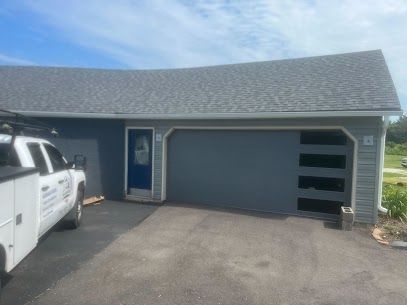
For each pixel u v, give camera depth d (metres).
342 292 5.11
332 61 12.66
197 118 10.52
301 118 9.66
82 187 8.36
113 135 11.91
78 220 8.12
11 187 3.98
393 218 9.48
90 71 15.75
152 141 11.61
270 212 10.27
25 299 4.60
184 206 10.77
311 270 5.90
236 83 12.64
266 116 9.70
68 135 11.64
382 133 8.93
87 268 5.70
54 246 6.73
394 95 9.28
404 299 4.94
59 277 5.32
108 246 6.83
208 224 8.67
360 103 9.12
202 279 5.40
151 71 15.81
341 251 6.93
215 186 10.98
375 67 11.36
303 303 4.74
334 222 9.23
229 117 10.13
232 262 6.16
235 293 4.96
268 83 11.99
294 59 13.80
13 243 4.06
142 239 7.36
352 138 9.13
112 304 4.54
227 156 10.80
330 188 9.87
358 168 9.10
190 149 11.27
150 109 11.55
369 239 7.79
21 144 5.40
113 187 11.94
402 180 20.67
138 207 10.55
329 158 9.81
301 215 9.89
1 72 15.20
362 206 9.09
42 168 5.97
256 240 7.46
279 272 5.77
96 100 12.55
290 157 10.06
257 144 10.43
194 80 13.84
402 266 6.21
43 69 15.69
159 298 4.74
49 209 5.84
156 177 11.56
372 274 5.80
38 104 11.94
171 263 6.02
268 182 10.32
